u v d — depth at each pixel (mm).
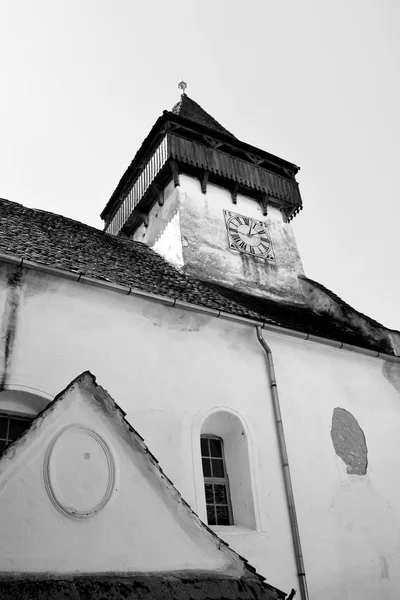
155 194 15695
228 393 9508
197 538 5656
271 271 14680
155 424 8438
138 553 5246
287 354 10742
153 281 10562
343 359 11539
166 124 15305
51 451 5270
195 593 5188
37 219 12398
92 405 5727
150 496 5613
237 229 15070
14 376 7520
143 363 8844
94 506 5242
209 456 9484
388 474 10617
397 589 9383
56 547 4883
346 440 10469
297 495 9242
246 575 5707
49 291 8508
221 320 10062
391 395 11758
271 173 16844
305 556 8703
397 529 10062
